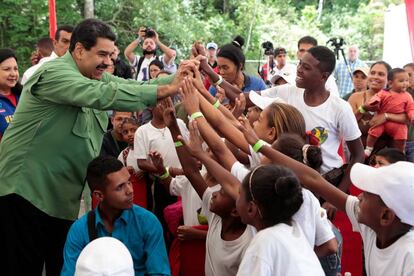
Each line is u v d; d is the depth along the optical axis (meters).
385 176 2.16
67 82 2.86
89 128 3.20
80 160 3.14
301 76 3.35
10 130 3.11
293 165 2.54
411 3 6.84
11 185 3.06
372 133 4.98
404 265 2.14
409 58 8.46
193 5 17.97
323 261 2.64
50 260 3.28
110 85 2.85
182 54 15.68
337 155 3.49
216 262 2.78
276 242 2.09
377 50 18.69
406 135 5.05
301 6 21.25
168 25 15.37
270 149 2.59
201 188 3.01
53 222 3.20
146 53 7.84
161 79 3.37
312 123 3.40
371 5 19.52
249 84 4.71
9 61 4.34
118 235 2.84
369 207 2.22
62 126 3.04
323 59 3.30
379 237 2.26
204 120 2.89
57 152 3.07
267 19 18.64
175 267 3.29
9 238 3.11
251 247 2.13
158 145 4.04
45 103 3.00
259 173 2.21
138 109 2.88
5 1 13.70
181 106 4.47
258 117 3.29
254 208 2.23
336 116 3.39
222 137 3.33
